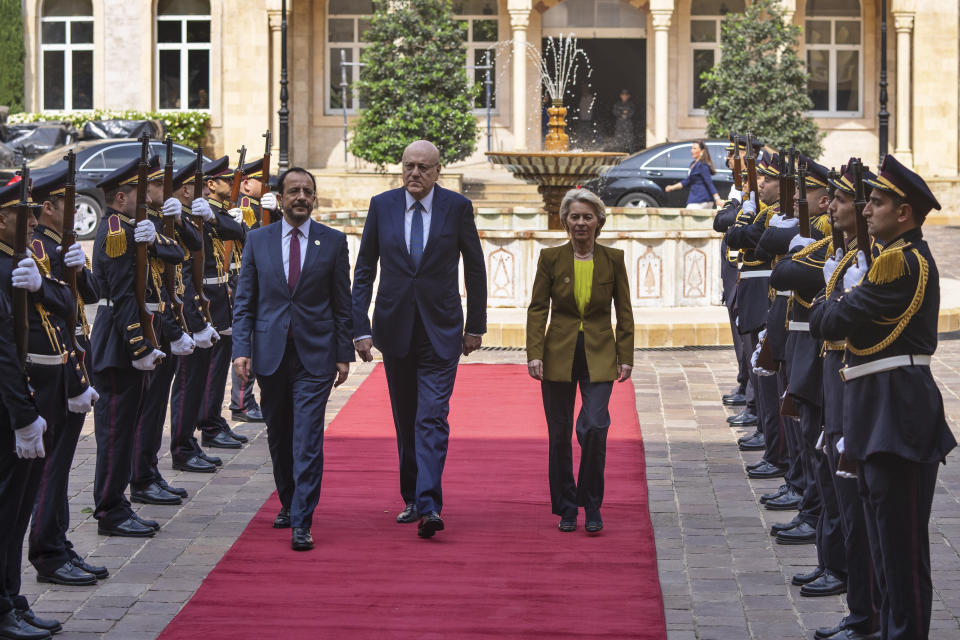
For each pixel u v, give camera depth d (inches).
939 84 1134.4
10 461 221.6
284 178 283.7
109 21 1151.0
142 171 276.7
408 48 1006.4
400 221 286.7
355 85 1010.7
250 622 228.1
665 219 716.7
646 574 255.3
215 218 353.1
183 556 269.4
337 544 276.1
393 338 285.9
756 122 1020.5
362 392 446.9
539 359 282.8
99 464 282.5
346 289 288.2
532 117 1192.8
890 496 203.0
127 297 279.1
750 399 394.3
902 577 203.3
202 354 341.1
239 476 338.3
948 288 660.7
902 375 202.2
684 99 1181.1
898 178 201.3
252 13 1117.7
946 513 299.7
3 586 224.4
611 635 221.6
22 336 218.4
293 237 285.9
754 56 1046.4
